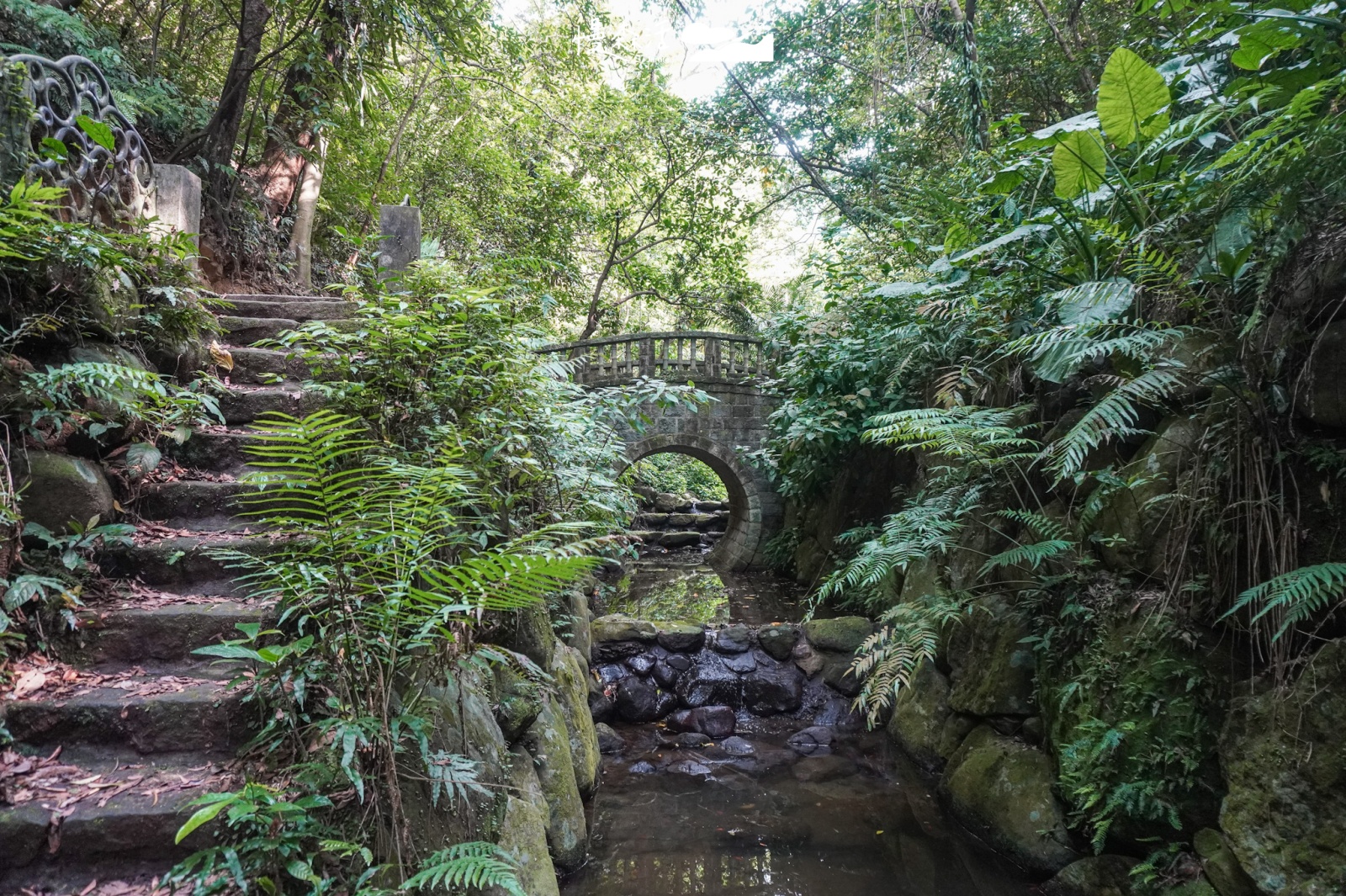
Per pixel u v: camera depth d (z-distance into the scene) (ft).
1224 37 11.02
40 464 7.79
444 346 9.78
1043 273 12.82
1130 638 10.61
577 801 11.50
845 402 23.80
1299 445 8.89
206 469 10.01
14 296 8.27
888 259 26.43
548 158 49.44
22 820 5.43
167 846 5.58
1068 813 11.13
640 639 18.94
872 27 34.68
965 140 27.04
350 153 30.58
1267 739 8.51
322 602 6.66
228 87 20.62
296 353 11.76
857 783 14.60
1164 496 10.12
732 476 37.91
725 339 37.68
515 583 5.94
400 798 5.92
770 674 18.58
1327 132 7.60
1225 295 9.41
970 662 14.16
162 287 10.41
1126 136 10.68
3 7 14.96
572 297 48.08
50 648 6.98
